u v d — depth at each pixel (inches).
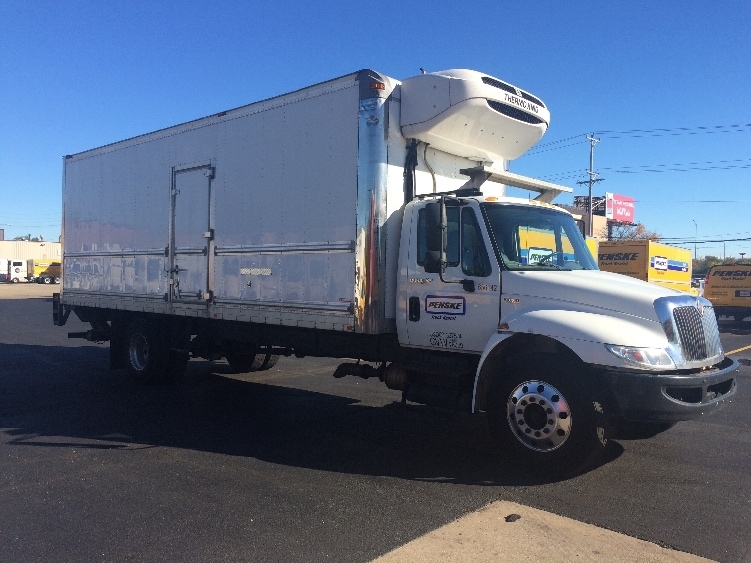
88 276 444.1
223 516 185.2
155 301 377.1
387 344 272.4
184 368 407.8
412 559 154.6
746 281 974.4
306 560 155.9
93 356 550.9
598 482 213.9
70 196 465.4
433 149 281.7
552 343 227.1
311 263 279.6
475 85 258.4
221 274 328.2
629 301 215.5
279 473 225.6
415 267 258.8
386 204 260.8
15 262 2819.9
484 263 241.3
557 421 214.4
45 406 340.5
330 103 273.7
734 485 211.2
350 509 189.9
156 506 193.6
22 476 222.5
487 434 282.4
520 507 188.9
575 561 152.9
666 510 187.6
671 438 274.1
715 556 156.5
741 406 348.5
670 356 206.8
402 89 267.4
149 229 382.3
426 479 218.5
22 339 685.3
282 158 294.7
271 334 318.0
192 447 260.2
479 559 154.1
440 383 250.2
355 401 356.2
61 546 165.9
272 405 345.1
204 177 340.5
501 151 301.3
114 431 286.5
